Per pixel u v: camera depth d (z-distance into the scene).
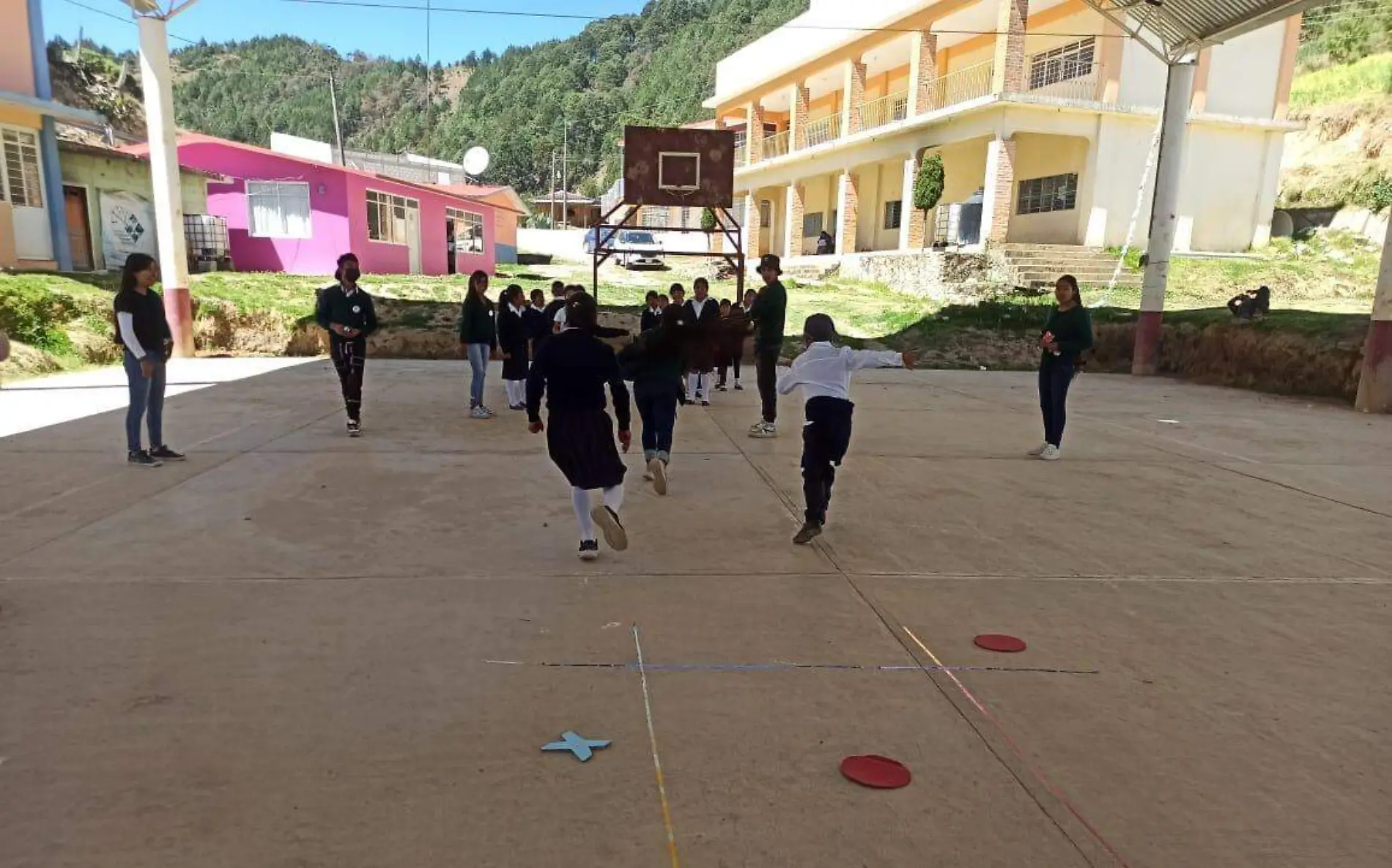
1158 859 2.34
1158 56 15.15
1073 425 9.91
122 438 7.85
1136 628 3.94
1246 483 6.98
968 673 3.44
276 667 3.35
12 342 12.70
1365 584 4.59
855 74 28.28
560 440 4.59
